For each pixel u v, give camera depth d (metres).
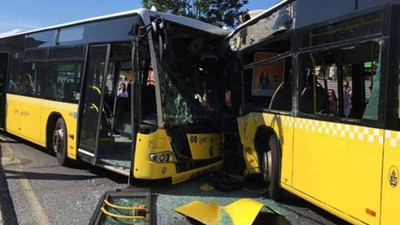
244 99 7.60
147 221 5.47
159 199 6.57
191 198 6.66
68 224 5.48
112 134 8.41
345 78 5.18
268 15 6.48
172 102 7.08
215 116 7.77
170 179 7.64
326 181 4.96
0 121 12.39
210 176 8.04
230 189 7.12
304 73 5.56
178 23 7.50
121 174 7.34
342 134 4.69
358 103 4.98
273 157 6.45
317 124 5.19
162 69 7.04
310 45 5.37
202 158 7.36
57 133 9.05
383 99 4.09
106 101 9.05
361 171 4.36
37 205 6.21
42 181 7.57
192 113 7.36
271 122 6.50
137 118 6.82
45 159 9.52
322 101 5.32
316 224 5.60
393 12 4.04
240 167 7.82
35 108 10.16
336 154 4.79
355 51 4.92
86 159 7.91
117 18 7.57
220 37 8.17
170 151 6.88
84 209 6.08
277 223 5.50
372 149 4.22
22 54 11.18
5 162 9.05
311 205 6.44
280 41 6.22
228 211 5.67
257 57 7.04
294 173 5.73
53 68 9.42
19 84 11.23
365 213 4.28
